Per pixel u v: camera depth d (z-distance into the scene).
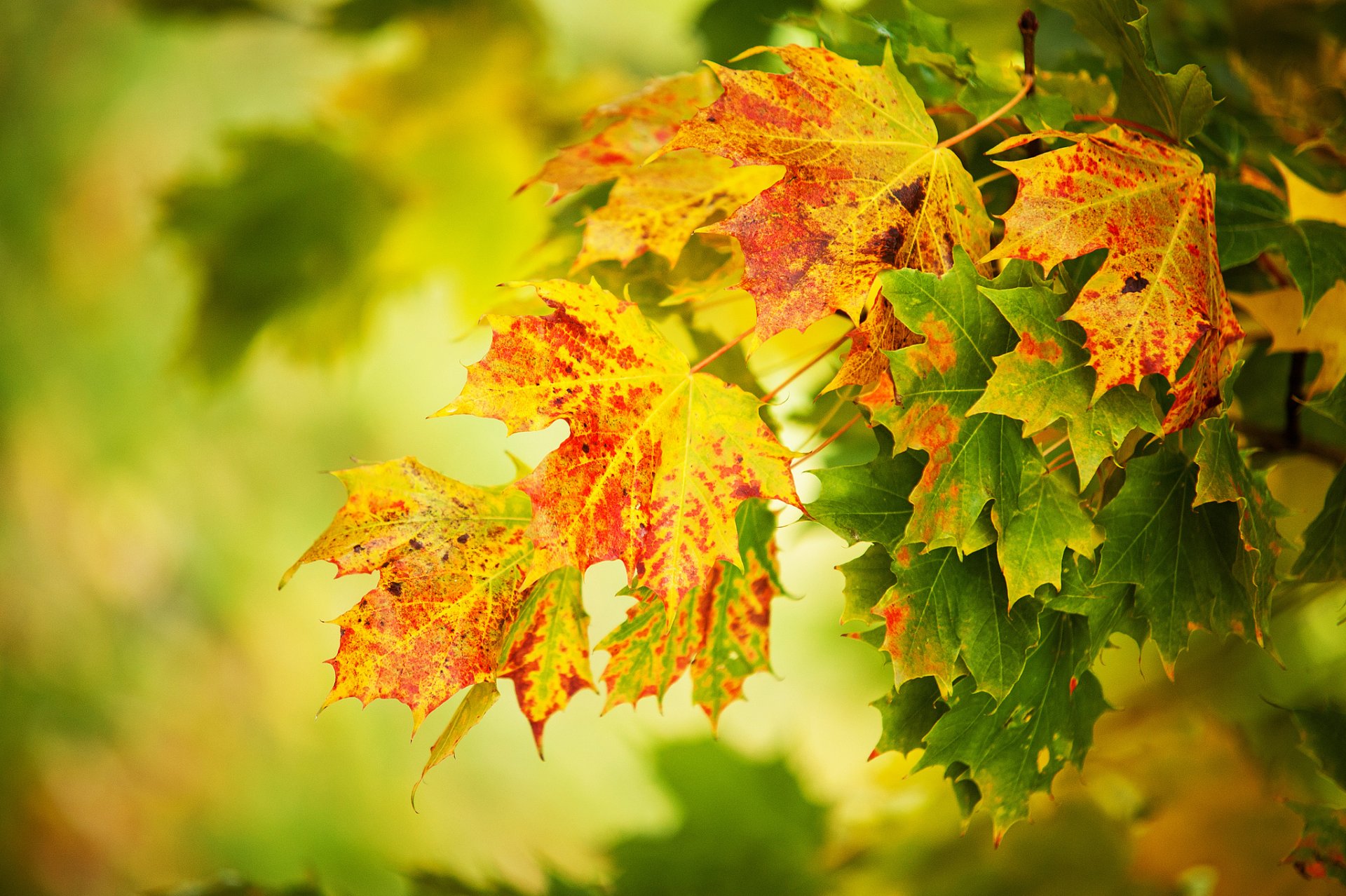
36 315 6.25
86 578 6.03
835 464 1.64
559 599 1.39
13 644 5.87
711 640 1.42
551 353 1.35
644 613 1.39
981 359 1.36
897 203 1.37
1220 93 1.59
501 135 2.76
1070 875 1.82
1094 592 1.38
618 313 1.36
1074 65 1.52
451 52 2.67
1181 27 1.69
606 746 5.50
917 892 1.91
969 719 1.39
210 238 2.80
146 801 5.61
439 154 2.77
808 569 3.88
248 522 6.13
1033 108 1.43
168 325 6.33
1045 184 1.36
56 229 6.26
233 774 5.68
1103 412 1.35
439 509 1.37
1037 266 1.37
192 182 2.76
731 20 1.93
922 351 1.35
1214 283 1.38
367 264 2.87
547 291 1.35
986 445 1.36
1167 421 1.35
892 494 1.37
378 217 2.82
